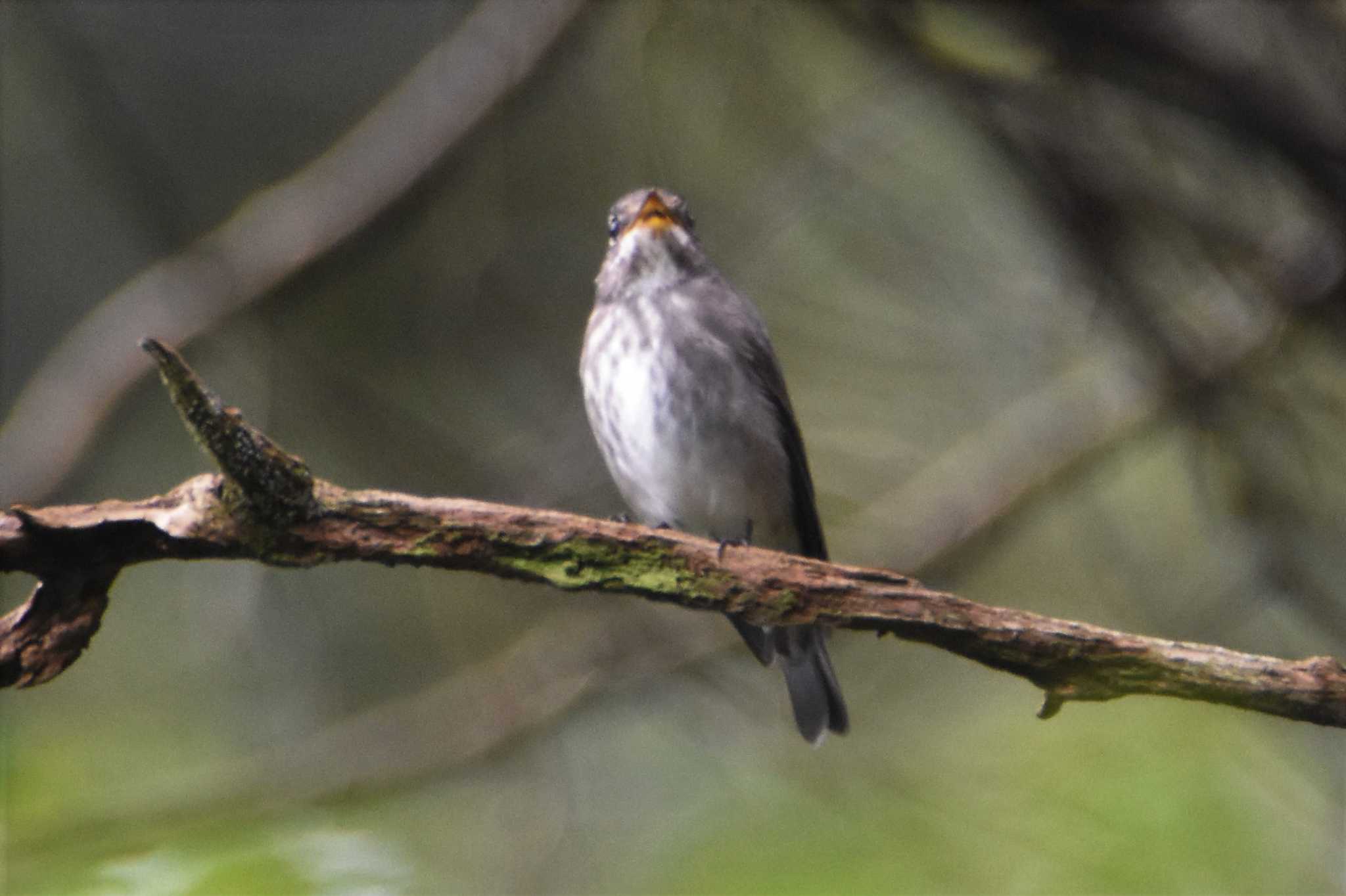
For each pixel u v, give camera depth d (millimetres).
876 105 9641
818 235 10289
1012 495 10664
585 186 10297
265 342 10453
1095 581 10867
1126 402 10617
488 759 10266
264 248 9875
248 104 11406
